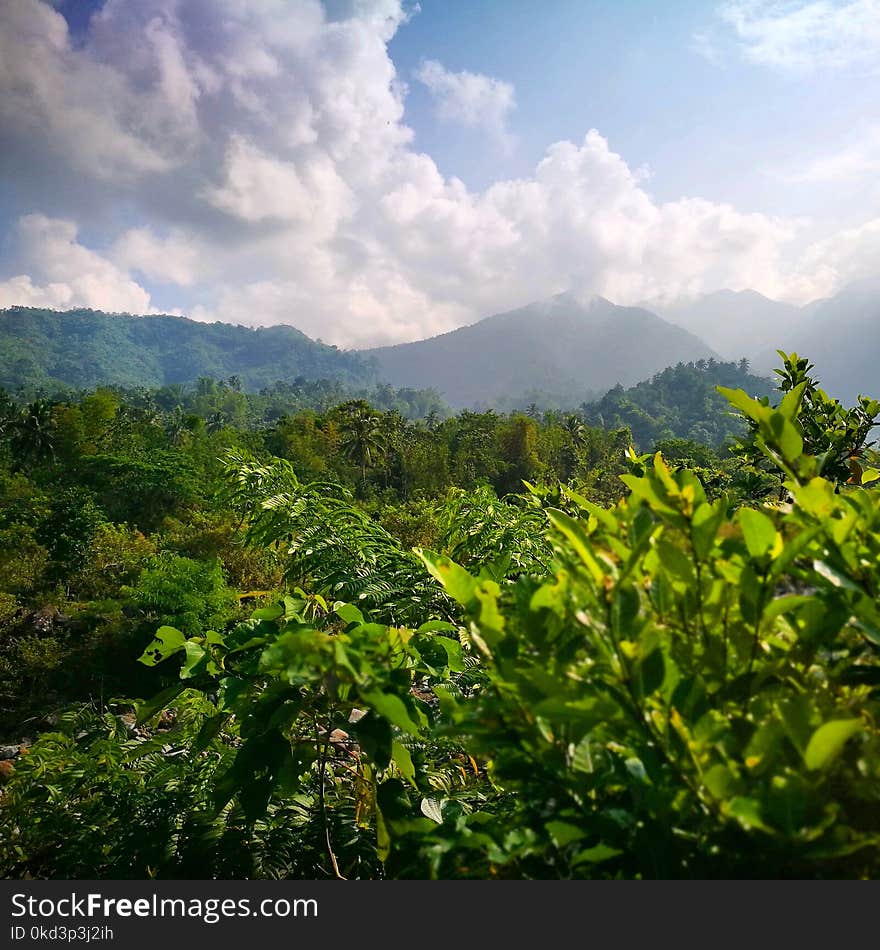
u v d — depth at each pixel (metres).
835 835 0.70
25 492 31.89
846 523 0.96
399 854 1.42
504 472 59.84
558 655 0.91
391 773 1.84
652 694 0.83
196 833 1.94
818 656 0.97
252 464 3.80
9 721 11.01
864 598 0.88
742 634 0.95
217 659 1.75
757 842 0.74
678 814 0.80
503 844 0.96
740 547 0.96
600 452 74.75
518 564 2.97
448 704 1.17
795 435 1.07
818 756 0.66
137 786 2.25
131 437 50.03
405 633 1.37
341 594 2.87
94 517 20.53
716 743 0.78
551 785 0.98
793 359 3.31
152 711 1.74
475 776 2.27
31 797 2.33
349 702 1.42
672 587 0.97
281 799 1.97
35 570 17.42
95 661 12.71
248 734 1.61
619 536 1.11
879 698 0.90
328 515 3.42
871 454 2.31
